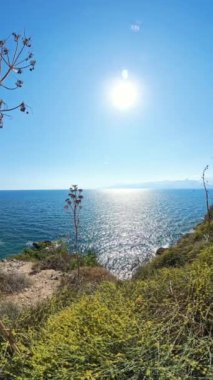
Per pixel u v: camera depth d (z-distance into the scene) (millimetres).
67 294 6180
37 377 2887
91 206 109062
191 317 3312
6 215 74438
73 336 3295
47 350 3135
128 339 3021
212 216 14930
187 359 2615
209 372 2537
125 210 89875
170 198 168625
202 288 3719
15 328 4379
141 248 33500
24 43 3707
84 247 33438
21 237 41688
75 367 2873
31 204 123875
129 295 4441
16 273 14328
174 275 4562
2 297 10820
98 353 2920
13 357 3293
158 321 3420
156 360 2730
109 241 38125
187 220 58438
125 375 2678
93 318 3520
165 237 40500
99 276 12812
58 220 62719
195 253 7785
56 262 17969
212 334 3111
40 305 5496
